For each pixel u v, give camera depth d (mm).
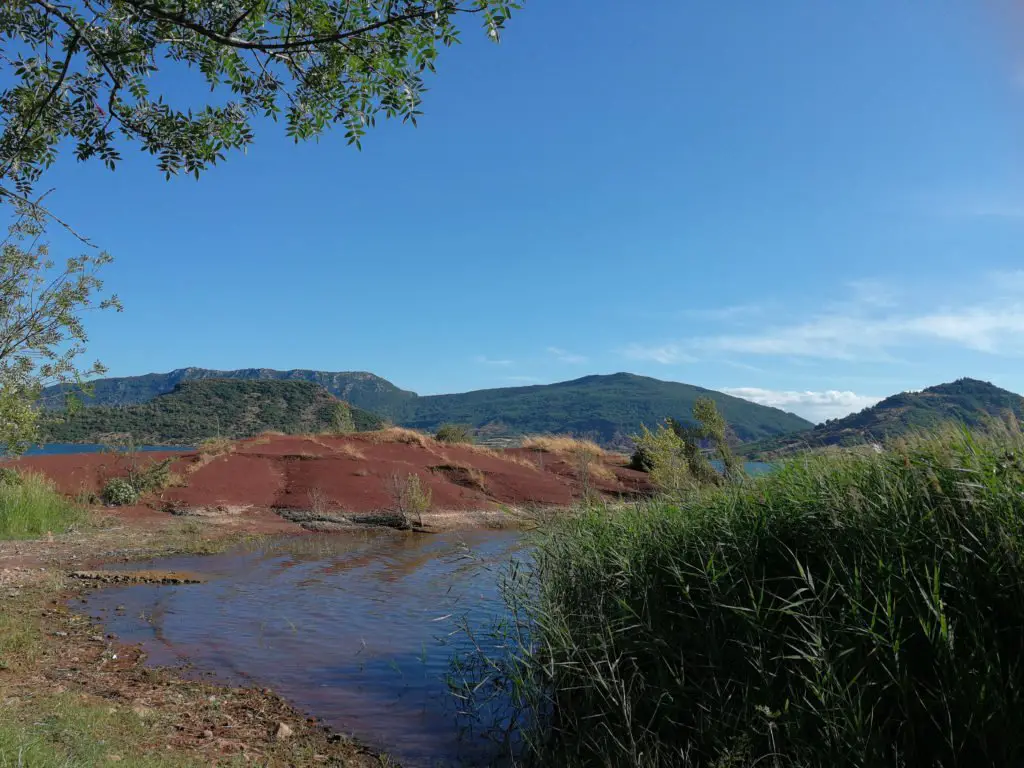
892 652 3812
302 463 24016
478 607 9328
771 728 3814
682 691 4551
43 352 13047
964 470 4066
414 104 5738
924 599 3699
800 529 4914
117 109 5695
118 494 19672
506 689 6230
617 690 4766
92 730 4691
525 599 6699
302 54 5492
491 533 18766
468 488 24078
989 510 3893
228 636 8125
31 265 12672
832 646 3947
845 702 3689
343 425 31516
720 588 4801
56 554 13484
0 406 12453
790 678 4188
